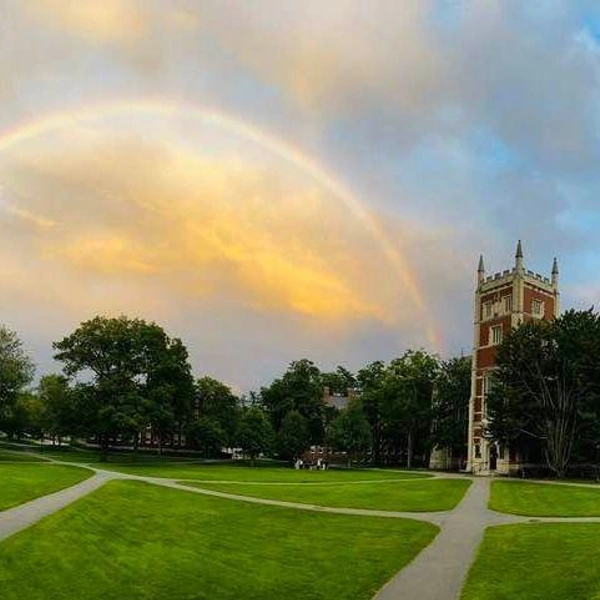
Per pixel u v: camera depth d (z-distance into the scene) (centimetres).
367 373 12744
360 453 11844
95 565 2239
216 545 2694
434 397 10675
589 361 7000
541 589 1964
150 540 2742
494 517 3612
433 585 2061
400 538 2908
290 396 12250
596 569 2164
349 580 2128
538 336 7325
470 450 8956
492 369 8494
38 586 1966
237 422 12575
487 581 2089
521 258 8806
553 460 7344
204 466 8856
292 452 10900
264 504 4131
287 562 2392
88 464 7838
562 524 3297
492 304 9162
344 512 3809
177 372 9912
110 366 9681
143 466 7950
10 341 9131
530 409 7219
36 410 13650
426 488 5466
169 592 1970
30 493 3978
